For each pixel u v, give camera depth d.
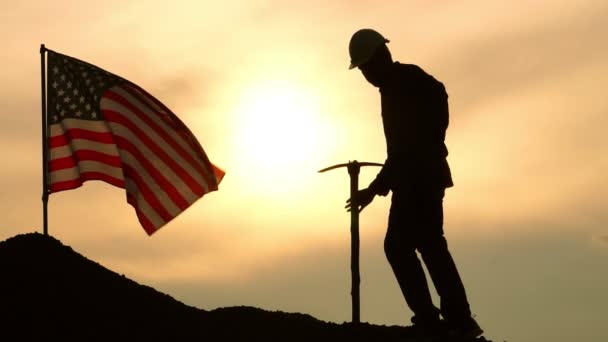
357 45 13.39
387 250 13.39
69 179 18.14
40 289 15.78
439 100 13.14
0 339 14.65
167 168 18.53
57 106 18.38
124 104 18.47
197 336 14.96
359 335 14.58
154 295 16.44
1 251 16.80
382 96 13.45
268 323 15.60
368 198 13.65
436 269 13.33
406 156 13.12
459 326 13.30
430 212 13.25
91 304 15.61
